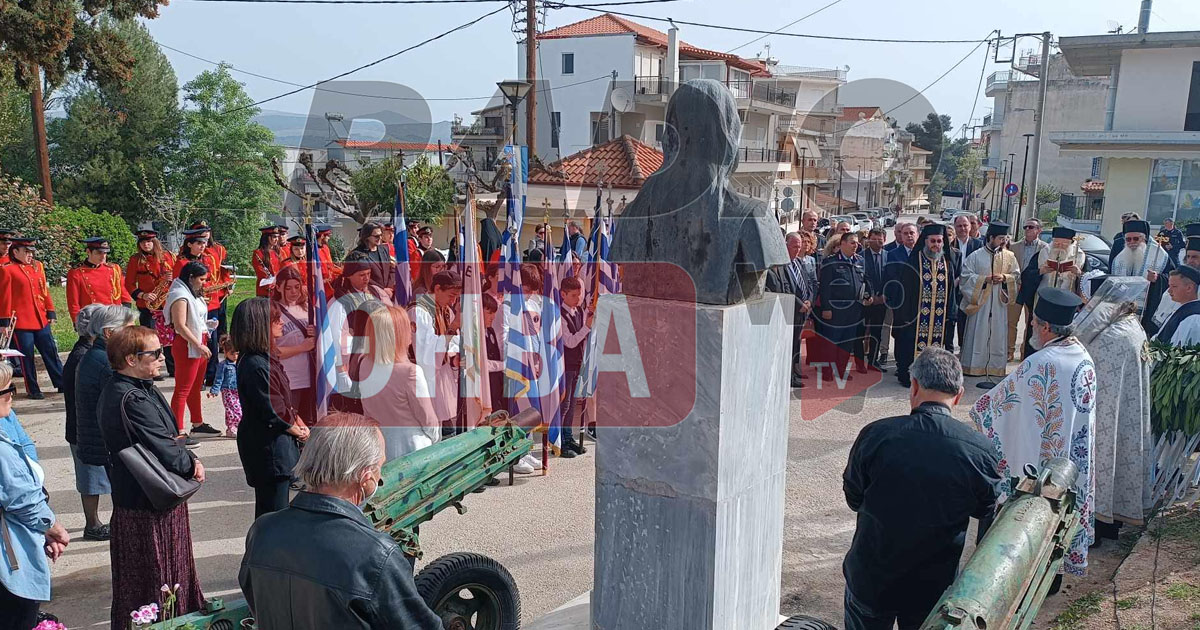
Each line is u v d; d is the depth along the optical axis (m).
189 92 36.06
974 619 2.12
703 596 2.81
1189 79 22.64
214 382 8.41
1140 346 4.86
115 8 12.88
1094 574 4.51
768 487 3.08
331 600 2.10
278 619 2.19
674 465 2.81
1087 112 33.91
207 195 34.84
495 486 6.32
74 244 17.41
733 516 2.84
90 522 5.25
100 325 4.73
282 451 4.33
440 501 3.56
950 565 3.03
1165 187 22.89
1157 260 9.00
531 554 5.08
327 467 2.24
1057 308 4.23
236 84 36.44
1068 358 4.18
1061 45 23.59
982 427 4.42
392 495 3.36
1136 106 23.36
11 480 3.45
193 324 7.23
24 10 11.25
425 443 4.84
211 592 4.56
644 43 27.48
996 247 9.34
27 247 8.66
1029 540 2.60
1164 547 4.66
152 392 3.75
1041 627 3.95
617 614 3.04
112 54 12.70
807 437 7.52
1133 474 4.90
